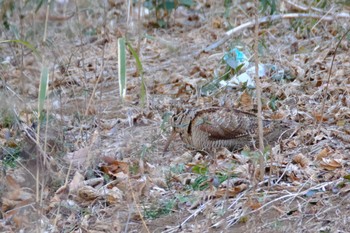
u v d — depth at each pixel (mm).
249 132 11039
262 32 16047
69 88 13750
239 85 13438
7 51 15430
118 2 17469
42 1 11523
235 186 9836
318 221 8930
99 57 15695
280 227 8820
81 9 14969
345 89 12867
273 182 9945
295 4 16766
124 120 12656
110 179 10672
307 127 11602
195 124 11070
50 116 11734
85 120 12312
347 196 9336
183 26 18297
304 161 10383
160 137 11891
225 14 16391
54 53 12633
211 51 15805
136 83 14555
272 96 12969
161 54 15938
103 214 9695
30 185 10398
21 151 11148
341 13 16047
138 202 9664
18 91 12859
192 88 13992
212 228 9023
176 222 9273
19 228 9406
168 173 10398
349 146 10938
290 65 14133
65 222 9508
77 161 10969
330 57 14648
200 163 10719
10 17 13562
